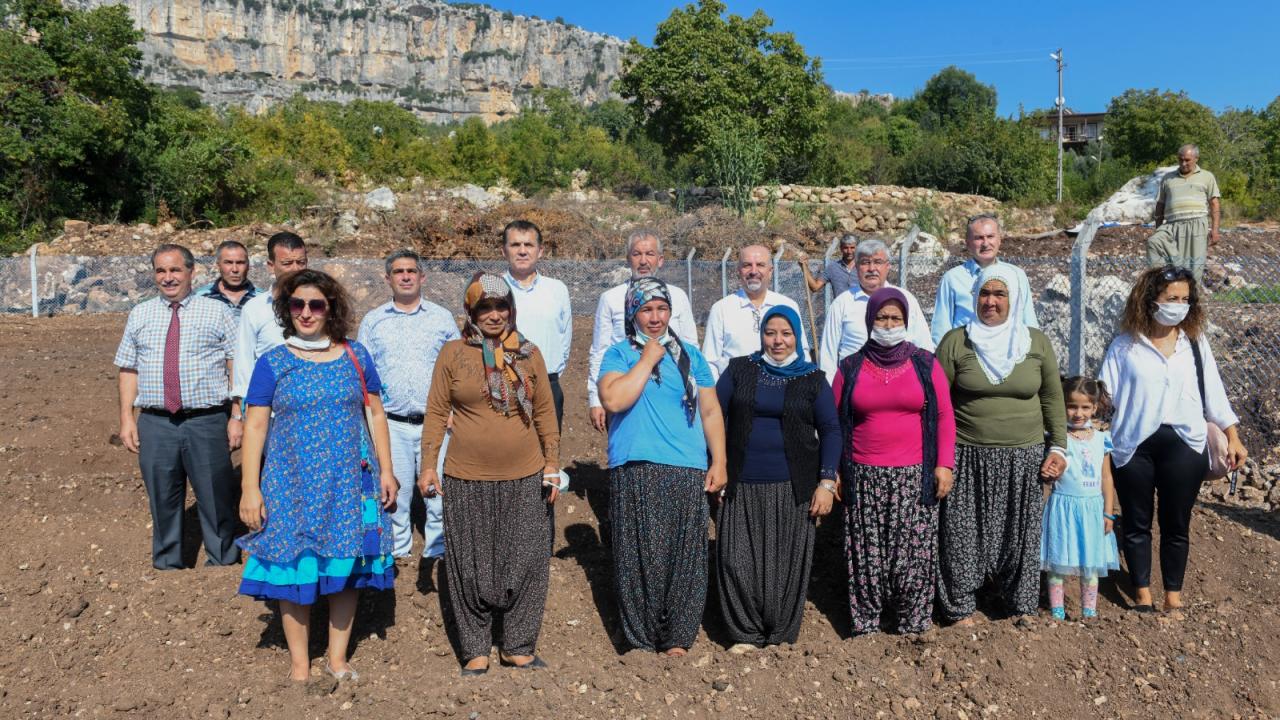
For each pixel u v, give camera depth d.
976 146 32.81
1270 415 7.41
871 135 45.72
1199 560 5.03
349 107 41.47
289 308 3.77
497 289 3.84
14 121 19.05
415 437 4.85
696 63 26.89
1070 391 4.43
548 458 4.10
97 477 6.11
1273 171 40.81
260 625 4.41
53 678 3.96
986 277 4.30
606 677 3.98
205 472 4.89
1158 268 4.40
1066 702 3.81
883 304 4.15
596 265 14.79
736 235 17.77
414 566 4.92
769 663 4.18
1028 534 4.35
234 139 23.19
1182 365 4.38
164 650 4.20
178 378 4.75
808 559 4.32
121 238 17.66
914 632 4.36
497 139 36.53
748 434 4.29
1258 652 4.07
